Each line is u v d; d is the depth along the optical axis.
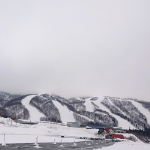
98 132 113.75
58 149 30.25
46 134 76.25
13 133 66.62
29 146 32.38
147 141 189.25
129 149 35.59
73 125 172.25
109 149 33.31
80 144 42.88
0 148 27.94
